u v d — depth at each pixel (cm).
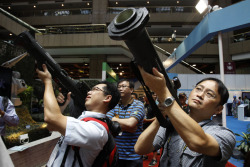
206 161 78
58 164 93
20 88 312
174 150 90
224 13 394
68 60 1767
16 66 409
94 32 1483
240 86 1191
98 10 1850
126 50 1434
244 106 967
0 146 77
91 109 115
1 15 1357
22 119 343
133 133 181
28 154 267
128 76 2464
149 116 380
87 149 92
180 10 1891
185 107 266
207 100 84
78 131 87
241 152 354
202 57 1714
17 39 82
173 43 1520
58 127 87
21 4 2114
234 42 1609
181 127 59
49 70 92
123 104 204
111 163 100
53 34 1484
